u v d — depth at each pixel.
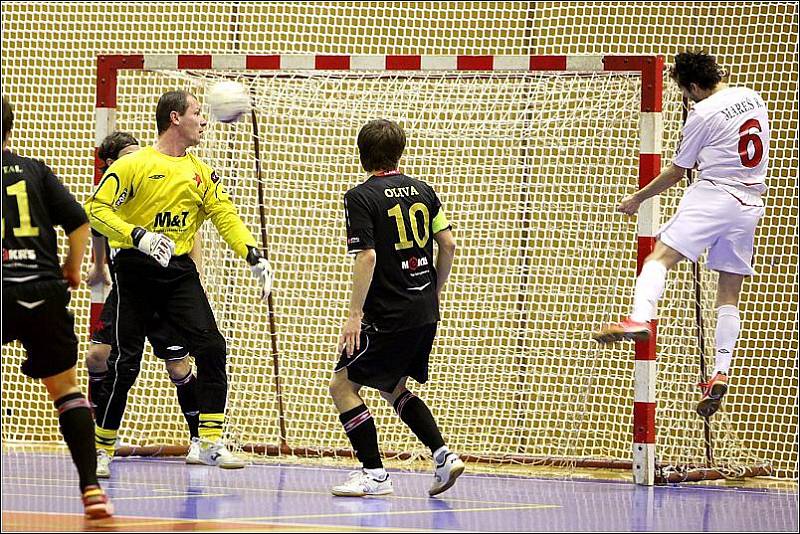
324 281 34.47
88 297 37.88
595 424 34.38
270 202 35.75
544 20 37.03
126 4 38.19
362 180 35.12
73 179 38.31
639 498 23.58
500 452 32.59
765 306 34.94
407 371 22.02
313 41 38.00
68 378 17.77
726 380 24.44
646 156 26.02
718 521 19.86
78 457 17.48
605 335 23.09
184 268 24.25
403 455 31.56
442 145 34.28
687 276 29.80
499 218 32.28
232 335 32.62
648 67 26.00
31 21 38.50
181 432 35.50
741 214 23.89
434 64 27.17
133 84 34.72
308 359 35.31
